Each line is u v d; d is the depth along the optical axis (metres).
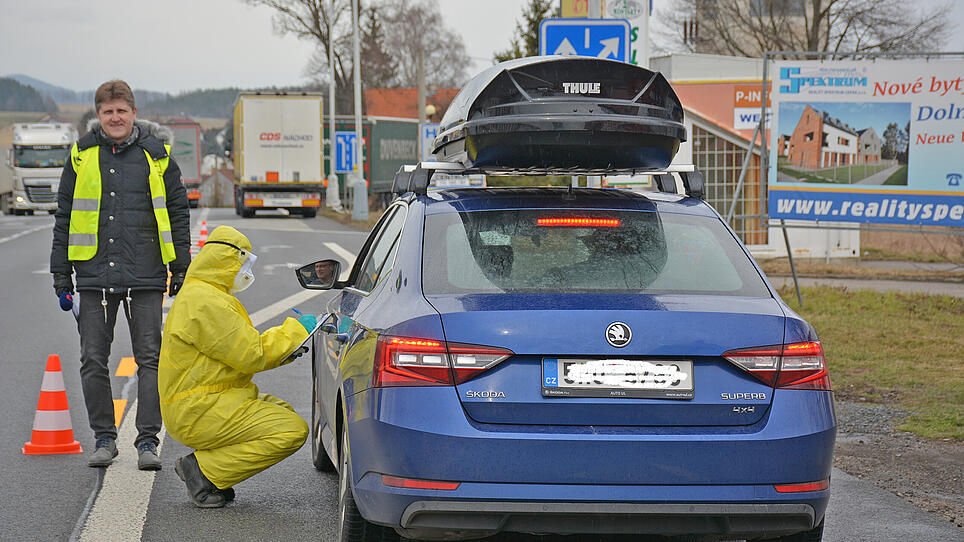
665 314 4.14
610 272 4.50
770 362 4.18
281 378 9.67
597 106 5.06
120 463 6.80
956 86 14.12
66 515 5.70
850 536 5.39
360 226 34.06
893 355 10.73
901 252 25.98
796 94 14.46
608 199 5.03
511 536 5.09
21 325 12.94
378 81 82.38
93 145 6.68
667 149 5.14
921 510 5.84
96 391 6.72
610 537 4.91
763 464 4.07
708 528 4.11
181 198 6.85
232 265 5.78
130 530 5.45
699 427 4.11
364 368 4.38
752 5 50.72
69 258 6.66
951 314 13.57
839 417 8.15
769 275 18.56
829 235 21.02
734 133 20.75
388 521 4.16
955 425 7.78
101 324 6.72
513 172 5.52
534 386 4.07
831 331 12.16
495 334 4.09
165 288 6.80
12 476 6.47
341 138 46.56
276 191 40.47
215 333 5.68
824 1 48.78
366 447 4.25
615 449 4.01
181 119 61.59
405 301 4.39
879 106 14.32
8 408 8.34
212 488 5.88
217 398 5.80
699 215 4.98
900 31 45.69
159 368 5.86
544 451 4.00
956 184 14.22
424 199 5.08
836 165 14.46
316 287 6.19
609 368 4.09
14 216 49.03
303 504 6.00
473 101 5.09
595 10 13.08
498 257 4.54
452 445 4.02
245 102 40.06
